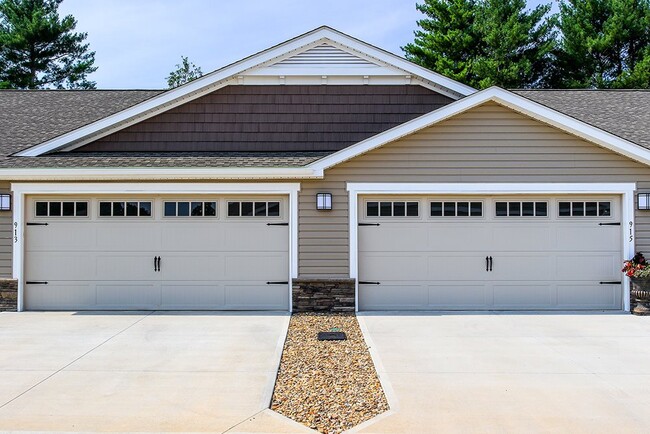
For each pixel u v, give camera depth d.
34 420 4.79
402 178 9.80
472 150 9.79
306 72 11.19
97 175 9.59
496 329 8.34
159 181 9.84
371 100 11.23
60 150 10.91
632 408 5.08
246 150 11.14
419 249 9.96
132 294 9.95
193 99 11.18
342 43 11.20
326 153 10.84
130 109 10.88
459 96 11.20
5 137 11.43
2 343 7.44
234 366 6.37
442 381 5.84
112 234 9.97
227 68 11.05
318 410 5.06
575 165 9.77
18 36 32.16
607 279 9.94
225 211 9.97
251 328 8.41
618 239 9.94
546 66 29.47
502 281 9.95
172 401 5.25
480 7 29.33
